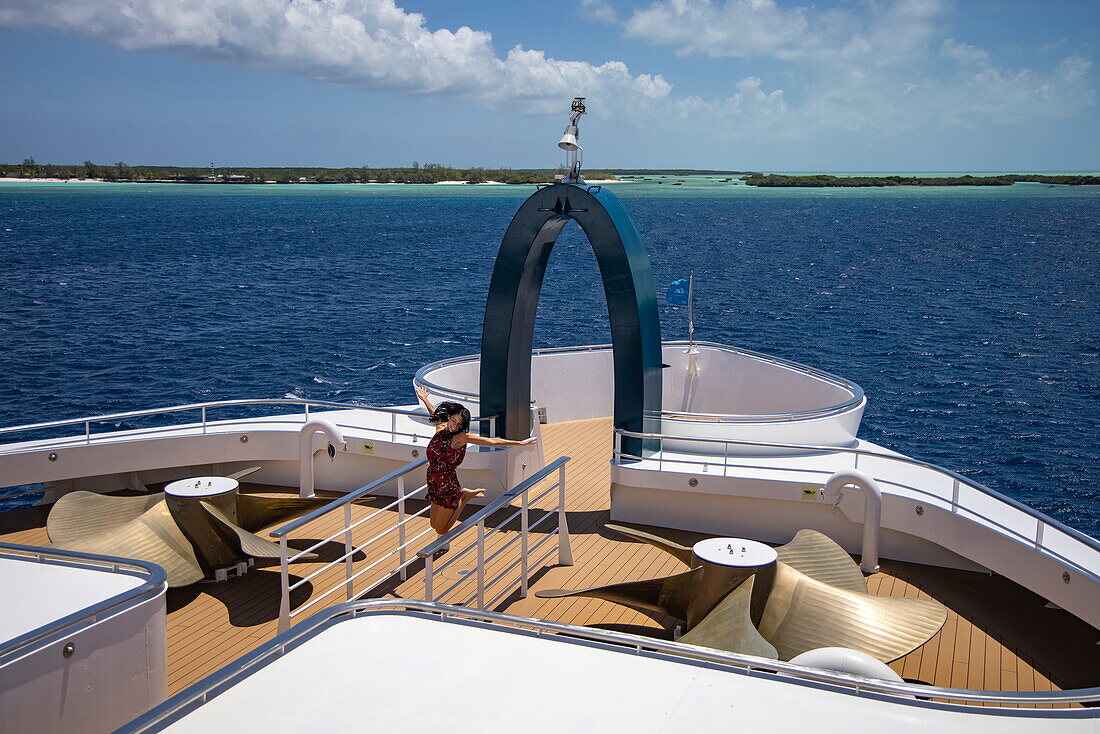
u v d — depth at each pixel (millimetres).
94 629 7023
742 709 5590
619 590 9281
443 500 9219
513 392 14078
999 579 11500
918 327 51625
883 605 8859
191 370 39219
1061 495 24344
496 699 5699
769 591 9000
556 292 72625
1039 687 8969
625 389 13297
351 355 43656
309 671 6055
